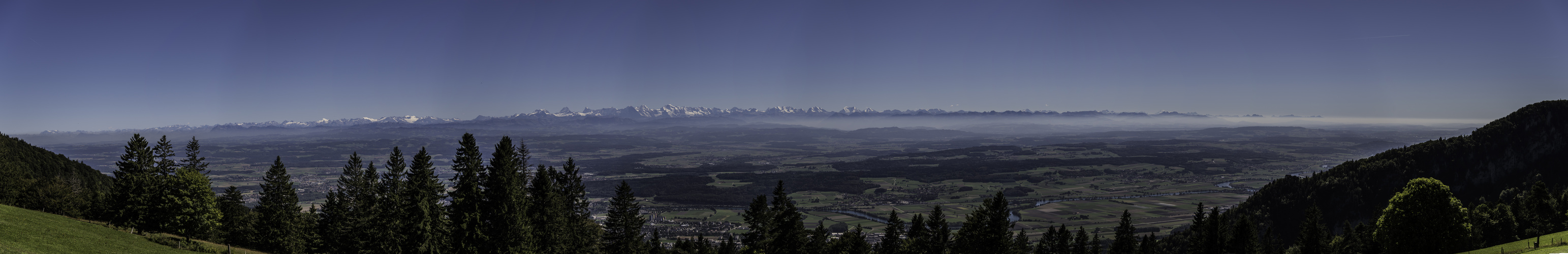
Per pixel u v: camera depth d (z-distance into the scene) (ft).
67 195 337.72
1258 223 469.98
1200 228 368.27
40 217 250.16
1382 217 238.27
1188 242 424.87
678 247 439.63
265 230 298.76
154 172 289.33
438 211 223.51
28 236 199.41
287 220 300.40
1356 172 489.67
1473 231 264.11
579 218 305.53
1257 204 499.51
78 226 252.01
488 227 236.84
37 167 494.59
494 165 239.71
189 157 335.88
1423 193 218.59
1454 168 477.36
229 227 314.35
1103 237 640.17
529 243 243.40
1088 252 366.02
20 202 331.98
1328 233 388.16
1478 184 472.44
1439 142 501.97
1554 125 473.67
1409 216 222.07
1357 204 461.37
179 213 272.51
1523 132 481.05
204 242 281.54
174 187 275.59
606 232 308.81
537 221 262.26
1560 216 301.84
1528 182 456.45
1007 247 276.82
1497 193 464.24
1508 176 469.16
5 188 328.70
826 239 348.79
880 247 396.57
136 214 270.87
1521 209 309.01
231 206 319.88
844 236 346.13
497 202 237.25
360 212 265.54
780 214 293.02
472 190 233.55
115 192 275.39
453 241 230.07
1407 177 471.62
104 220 328.49
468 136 237.86
